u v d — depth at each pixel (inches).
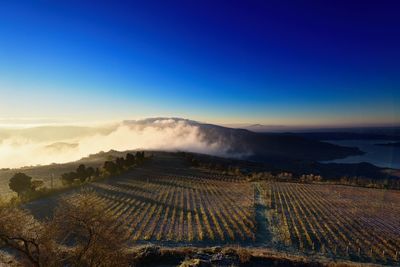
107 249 806.5
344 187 3287.4
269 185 3270.2
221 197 2554.1
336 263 1258.0
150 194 2534.5
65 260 819.4
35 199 2085.4
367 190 3117.6
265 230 1706.4
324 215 2039.9
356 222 1882.4
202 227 1684.3
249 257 1241.4
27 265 770.8
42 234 769.6
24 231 765.9
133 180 3235.7
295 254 1382.9
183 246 1409.9
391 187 3390.7
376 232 1692.9
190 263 1121.4
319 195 2758.4
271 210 2144.4
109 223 842.8
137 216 1844.2
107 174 3353.8
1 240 762.8
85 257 794.2
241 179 3841.0
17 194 2229.3
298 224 1819.6
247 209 2121.1
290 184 3412.9
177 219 1835.6
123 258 839.7
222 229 1660.9
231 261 1206.9
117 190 2623.0
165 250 1267.2
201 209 2087.8
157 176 3641.7
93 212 818.2
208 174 4173.2
